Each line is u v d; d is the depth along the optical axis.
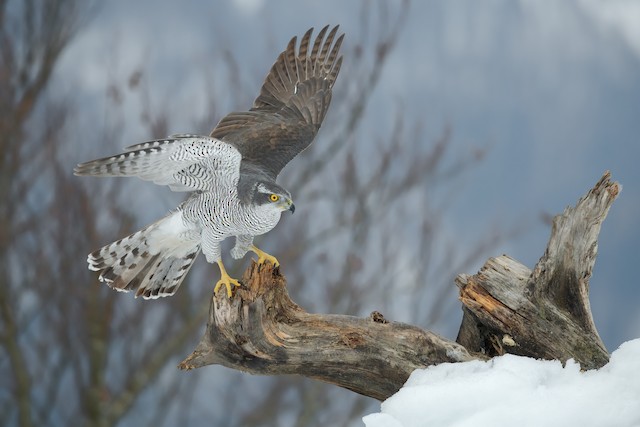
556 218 7.16
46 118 19.34
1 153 18.52
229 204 7.45
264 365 7.08
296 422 18.11
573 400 6.29
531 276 7.21
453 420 6.33
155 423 19.14
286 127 8.62
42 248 18.31
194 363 7.18
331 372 7.13
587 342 7.13
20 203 18.62
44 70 20.11
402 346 7.07
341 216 19.47
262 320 6.95
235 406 19.20
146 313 18.47
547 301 7.19
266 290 6.95
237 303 6.89
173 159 7.19
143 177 7.32
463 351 7.10
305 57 9.09
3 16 19.91
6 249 18.20
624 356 6.61
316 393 18.16
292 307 7.16
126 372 18.61
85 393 18.19
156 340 18.59
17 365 18.48
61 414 19.73
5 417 19.53
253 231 7.60
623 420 6.12
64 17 20.33
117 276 8.09
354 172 19.45
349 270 18.30
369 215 19.58
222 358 7.12
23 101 19.36
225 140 8.41
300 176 19.97
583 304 7.16
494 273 7.35
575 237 7.09
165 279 8.16
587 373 6.65
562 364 7.14
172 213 7.85
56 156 18.64
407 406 6.47
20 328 19.22
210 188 7.45
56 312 18.53
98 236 17.78
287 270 18.83
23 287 18.56
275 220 7.55
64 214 18.00
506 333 7.26
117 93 19.70
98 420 18.22
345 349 7.04
